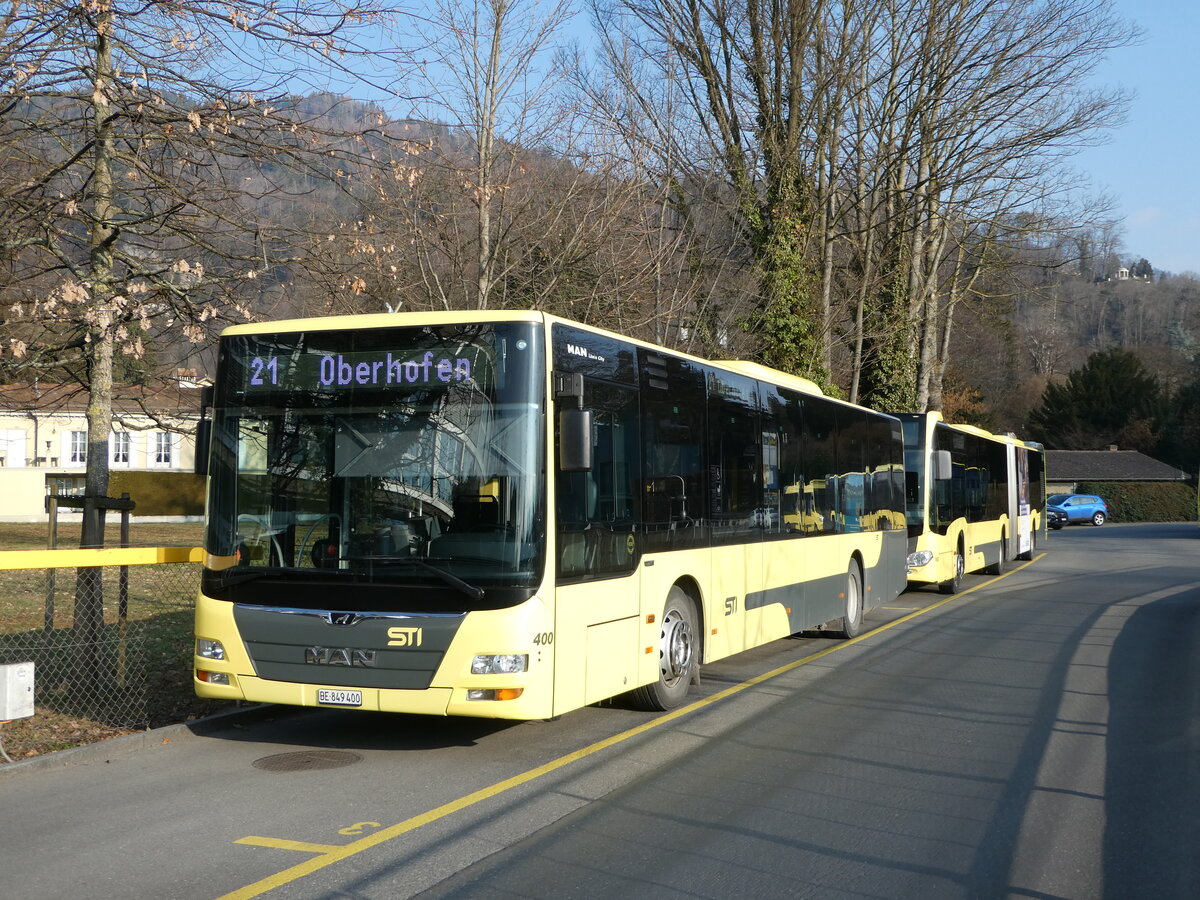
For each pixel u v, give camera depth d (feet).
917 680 38.40
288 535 25.95
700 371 34.55
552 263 53.16
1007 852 19.33
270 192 35.04
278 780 24.04
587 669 26.71
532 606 24.59
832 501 48.21
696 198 73.20
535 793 23.02
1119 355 287.69
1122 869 18.47
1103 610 63.36
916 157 98.12
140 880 17.49
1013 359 297.33
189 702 31.42
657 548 30.83
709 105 88.58
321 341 26.43
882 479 57.31
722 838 19.97
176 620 44.19
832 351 101.65
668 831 20.38
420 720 30.99
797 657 44.50
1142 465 262.26
